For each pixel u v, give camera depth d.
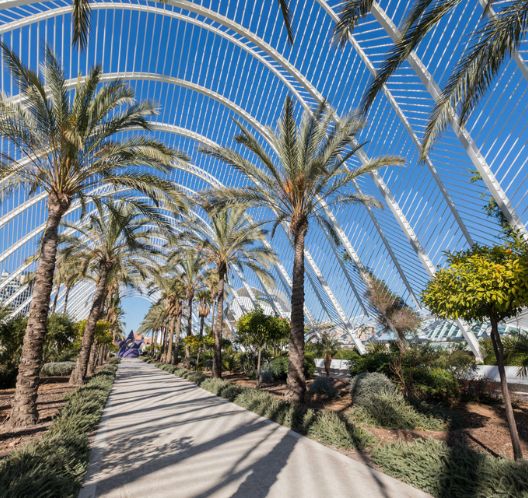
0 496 2.75
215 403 9.87
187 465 4.44
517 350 7.81
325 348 19.75
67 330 20.34
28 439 5.74
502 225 12.52
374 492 3.68
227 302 35.91
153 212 11.23
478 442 6.14
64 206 8.30
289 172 11.06
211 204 12.88
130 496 3.45
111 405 9.48
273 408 7.80
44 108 8.11
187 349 30.03
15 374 14.60
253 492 3.61
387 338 20.62
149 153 9.67
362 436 5.64
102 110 9.00
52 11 14.40
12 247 25.92
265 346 20.17
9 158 8.56
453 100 5.55
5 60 7.63
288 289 30.73
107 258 17.03
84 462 4.18
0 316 14.65
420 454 4.18
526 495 3.11
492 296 4.39
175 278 32.06
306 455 4.95
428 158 13.80
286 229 23.39
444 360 10.55
